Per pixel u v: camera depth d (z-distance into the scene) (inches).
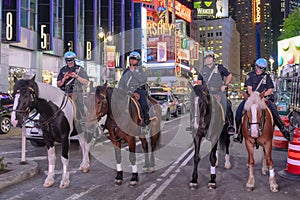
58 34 1207.6
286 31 1871.3
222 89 291.3
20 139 535.5
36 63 1101.1
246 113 258.7
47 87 264.5
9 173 283.7
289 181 285.1
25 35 1046.4
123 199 238.7
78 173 313.1
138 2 1788.9
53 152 275.9
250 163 262.7
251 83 284.5
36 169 311.4
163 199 239.0
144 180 288.4
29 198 241.1
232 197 243.4
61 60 1224.2
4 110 601.6
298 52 968.3
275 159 371.2
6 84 968.9
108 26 1448.1
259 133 245.9
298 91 512.7
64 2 1240.8
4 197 243.3
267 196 245.4
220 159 377.1
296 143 301.0
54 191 257.8
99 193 252.7
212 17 7421.3
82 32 1305.4
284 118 422.0
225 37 6151.6
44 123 265.6
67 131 273.7
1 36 948.0
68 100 282.8
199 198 241.1
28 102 240.8
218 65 296.2
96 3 1357.0
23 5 1040.8
